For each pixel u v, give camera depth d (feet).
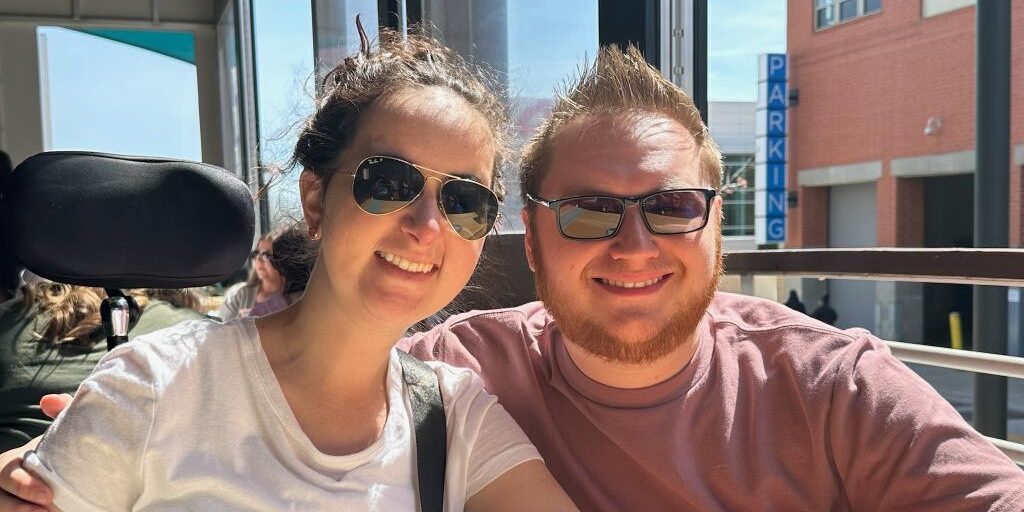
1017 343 24.73
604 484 5.04
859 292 35.12
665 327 4.77
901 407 4.49
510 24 9.12
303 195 4.15
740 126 37.32
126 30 24.61
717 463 4.83
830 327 5.12
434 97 4.00
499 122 4.48
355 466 3.99
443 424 4.45
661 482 4.85
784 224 43.73
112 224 3.92
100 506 3.49
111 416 3.53
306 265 5.62
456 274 4.03
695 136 5.03
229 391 3.81
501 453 4.56
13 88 23.71
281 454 3.83
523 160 5.29
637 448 4.88
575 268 4.86
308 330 4.04
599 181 4.78
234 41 22.53
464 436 4.49
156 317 6.88
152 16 24.71
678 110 5.04
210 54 25.43
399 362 4.60
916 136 41.47
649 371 4.87
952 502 4.10
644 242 4.67
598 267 4.80
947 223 41.88
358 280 3.90
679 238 4.74
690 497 4.79
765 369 4.97
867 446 4.53
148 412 3.58
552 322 5.44
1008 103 13.83
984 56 13.84
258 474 3.73
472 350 5.58
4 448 6.01
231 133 24.30
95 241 3.90
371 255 3.86
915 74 41.34
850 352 4.83
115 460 3.52
